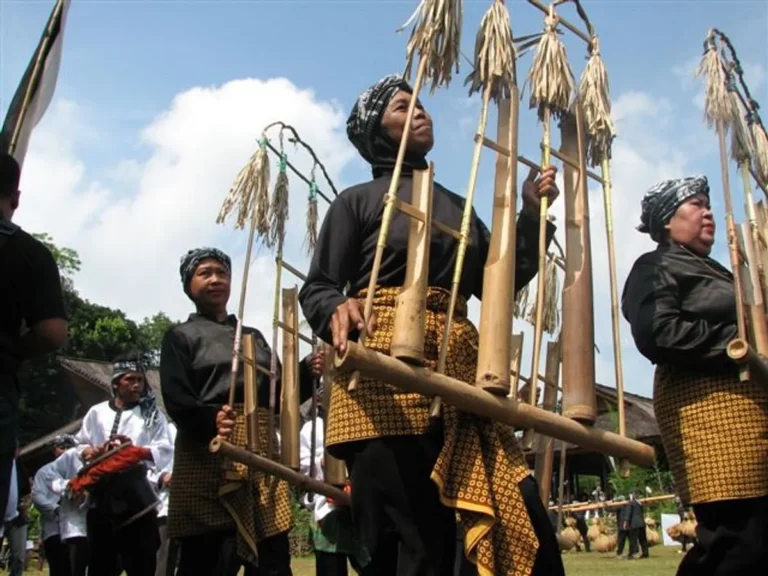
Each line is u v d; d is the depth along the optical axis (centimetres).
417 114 321
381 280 300
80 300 4950
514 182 294
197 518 512
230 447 479
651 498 2309
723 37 374
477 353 306
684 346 366
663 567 1420
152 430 700
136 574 626
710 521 371
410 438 284
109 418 700
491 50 297
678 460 379
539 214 316
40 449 3194
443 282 304
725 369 370
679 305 376
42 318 317
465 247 288
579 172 322
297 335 555
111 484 618
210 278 552
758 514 359
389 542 288
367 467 286
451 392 264
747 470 360
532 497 280
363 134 328
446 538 288
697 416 371
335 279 299
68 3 410
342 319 265
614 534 2581
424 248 275
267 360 554
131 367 702
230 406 494
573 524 2264
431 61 291
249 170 548
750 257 379
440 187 326
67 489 727
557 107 321
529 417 278
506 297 281
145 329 5706
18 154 395
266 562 517
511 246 287
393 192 276
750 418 363
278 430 622
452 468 278
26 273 321
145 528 623
